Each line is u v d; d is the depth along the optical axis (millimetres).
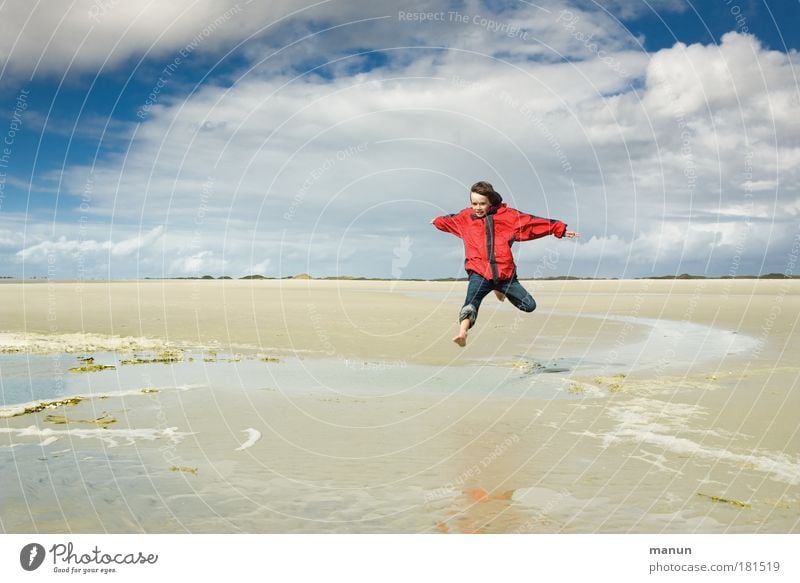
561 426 6785
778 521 4438
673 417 7098
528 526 4402
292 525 4418
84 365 10188
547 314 20578
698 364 10773
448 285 50469
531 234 9625
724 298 27906
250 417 7156
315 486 5066
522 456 5777
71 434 6398
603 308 22859
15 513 4543
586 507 4672
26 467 5438
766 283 45562
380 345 13133
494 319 18781
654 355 11930
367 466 5523
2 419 6949
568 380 9453
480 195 9547
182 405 7699
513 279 9734
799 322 17594
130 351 11953
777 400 7816
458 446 6078
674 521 4445
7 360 10836
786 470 5340
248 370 10141
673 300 26781
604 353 12281
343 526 4371
